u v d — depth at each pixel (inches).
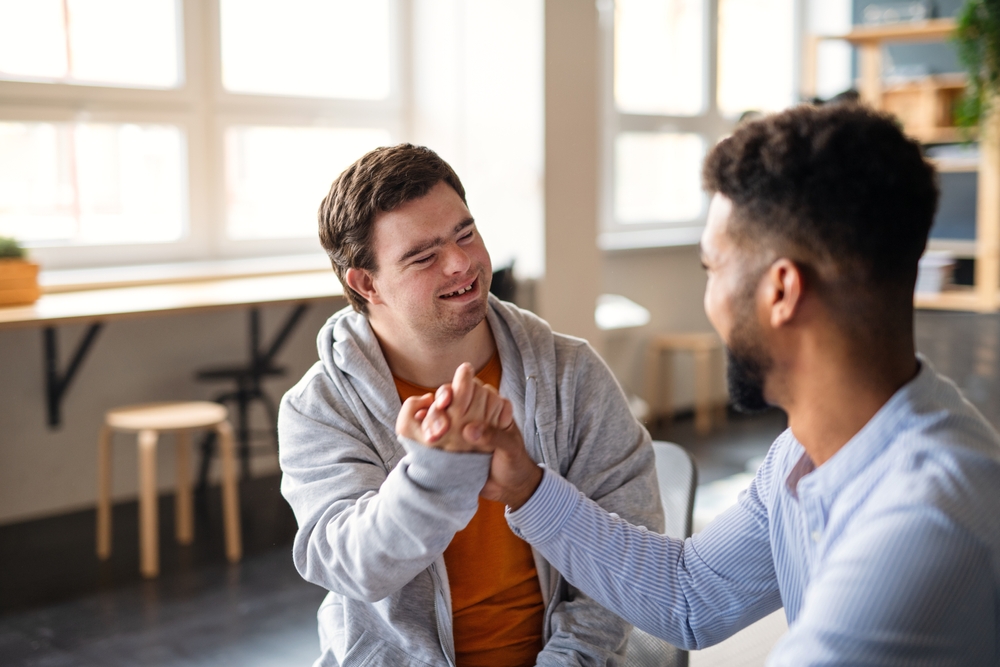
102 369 152.6
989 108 183.5
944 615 29.0
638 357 210.1
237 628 111.8
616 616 49.9
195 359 161.2
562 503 44.5
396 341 50.8
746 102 237.5
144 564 126.4
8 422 144.9
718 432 199.3
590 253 176.7
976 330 205.9
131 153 159.5
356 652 49.3
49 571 127.8
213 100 166.2
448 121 181.0
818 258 32.7
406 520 40.4
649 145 218.4
